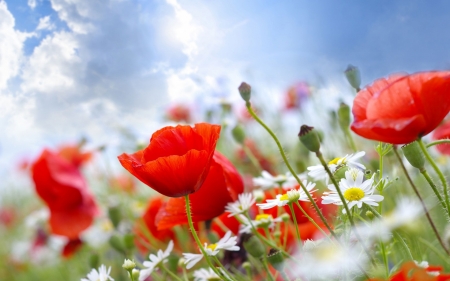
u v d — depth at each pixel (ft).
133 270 1.63
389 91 1.14
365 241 1.25
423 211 1.22
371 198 1.30
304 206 1.74
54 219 2.85
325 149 2.53
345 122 1.83
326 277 1.23
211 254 1.53
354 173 1.35
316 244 1.25
